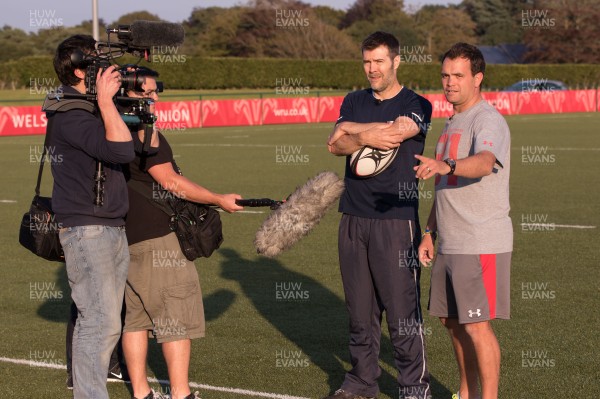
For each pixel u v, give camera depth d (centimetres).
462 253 477
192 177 1789
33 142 2802
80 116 456
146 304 515
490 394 486
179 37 489
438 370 601
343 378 590
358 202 532
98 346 461
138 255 510
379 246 526
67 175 462
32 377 600
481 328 482
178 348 514
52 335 703
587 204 1358
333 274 905
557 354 627
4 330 718
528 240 1064
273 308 777
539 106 4503
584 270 895
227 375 597
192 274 519
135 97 480
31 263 988
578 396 543
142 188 507
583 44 7856
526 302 772
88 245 460
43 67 5219
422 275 898
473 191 476
